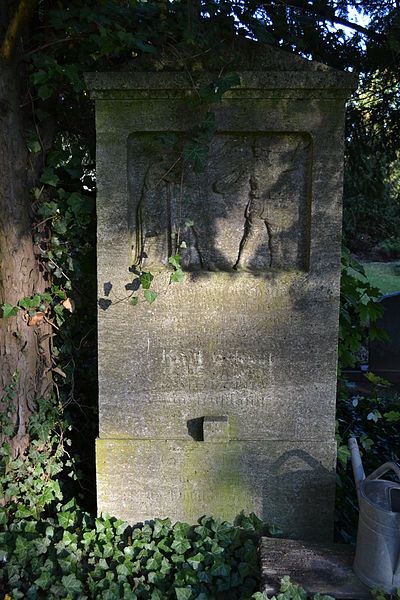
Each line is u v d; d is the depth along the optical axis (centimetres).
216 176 270
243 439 281
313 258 268
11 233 285
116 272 270
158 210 271
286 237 272
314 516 284
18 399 301
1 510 285
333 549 253
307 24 337
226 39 257
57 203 296
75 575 251
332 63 502
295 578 231
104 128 258
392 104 575
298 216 271
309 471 281
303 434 280
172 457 281
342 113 255
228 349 276
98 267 270
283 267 275
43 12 290
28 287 296
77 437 338
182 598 235
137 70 255
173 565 261
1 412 296
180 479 283
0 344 294
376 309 321
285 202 270
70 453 329
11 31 255
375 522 219
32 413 307
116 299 272
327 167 260
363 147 601
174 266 269
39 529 285
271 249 274
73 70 259
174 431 283
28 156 289
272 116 256
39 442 303
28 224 292
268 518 284
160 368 278
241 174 269
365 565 225
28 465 301
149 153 267
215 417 278
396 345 593
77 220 295
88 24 258
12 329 295
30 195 293
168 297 273
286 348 275
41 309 300
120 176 263
